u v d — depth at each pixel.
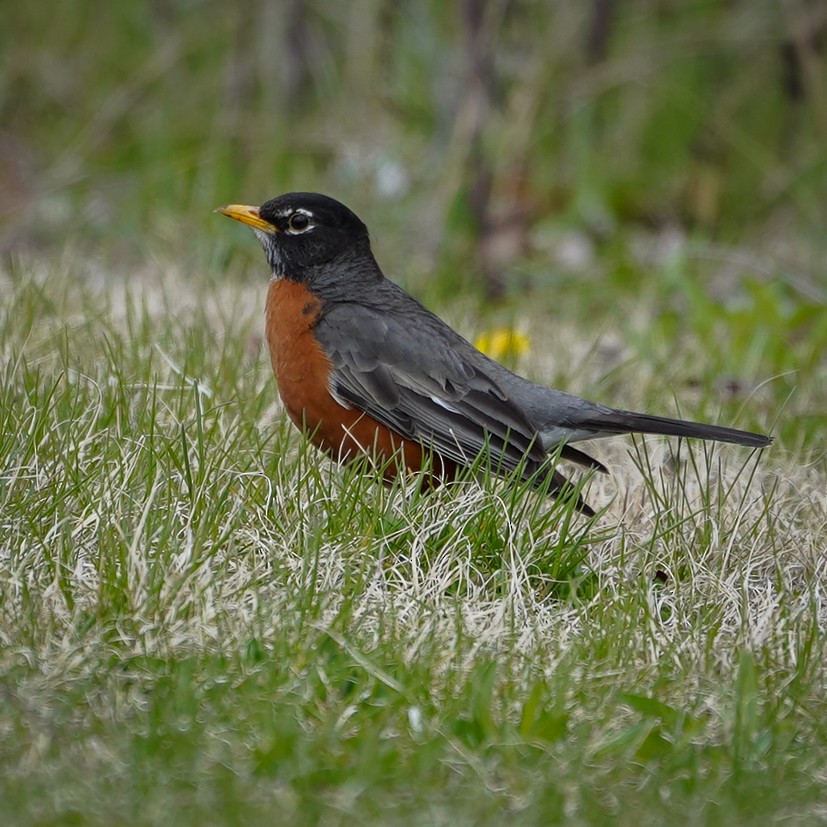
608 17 20.17
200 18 21.11
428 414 10.30
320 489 9.15
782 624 8.05
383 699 7.16
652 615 8.16
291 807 6.13
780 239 19.75
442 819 6.11
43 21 21.89
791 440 11.80
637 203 19.97
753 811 6.33
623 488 10.57
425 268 17.55
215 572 8.10
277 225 10.73
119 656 7.25
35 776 6.21
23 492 8.73
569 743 6.86
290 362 10.47
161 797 6.09
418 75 20.55
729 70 21.42
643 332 14.06
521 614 8.10
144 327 12.19
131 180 18.67
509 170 19.47
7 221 17.88
